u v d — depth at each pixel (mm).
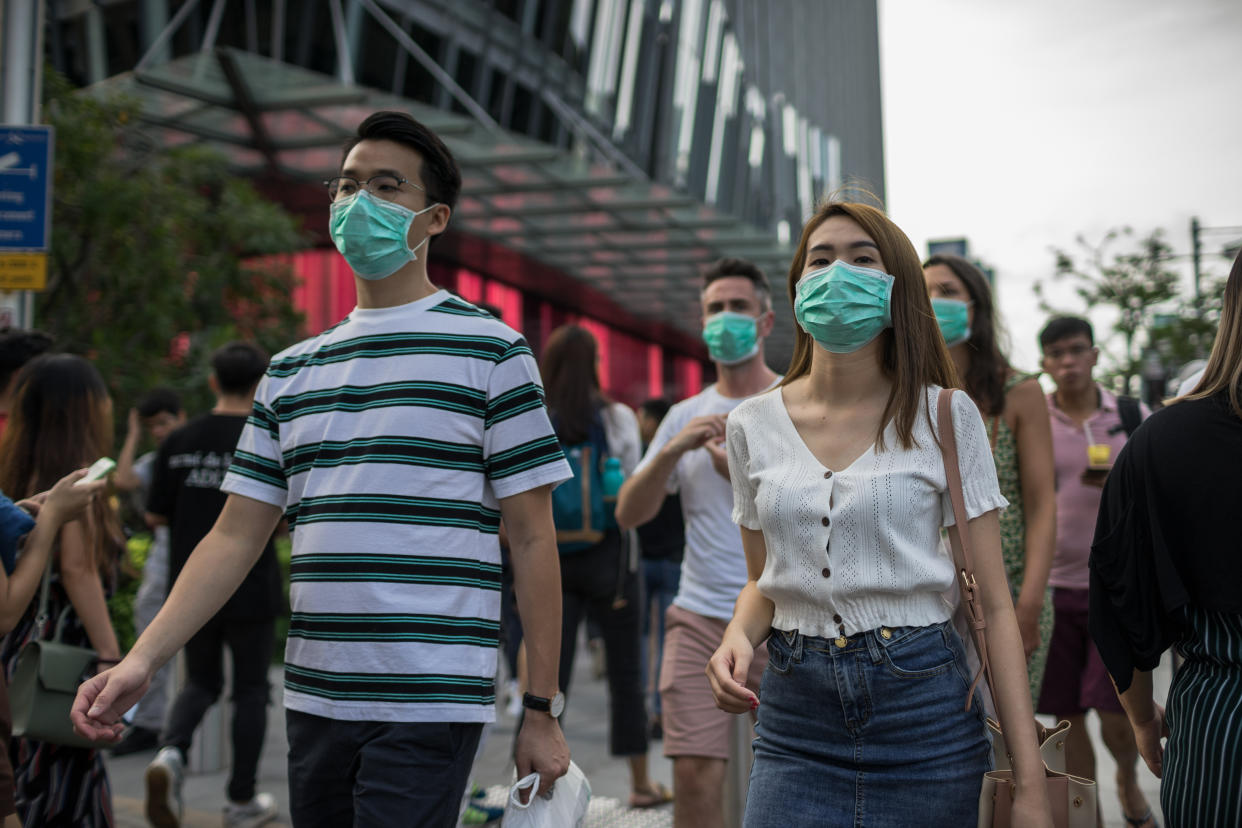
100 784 3291
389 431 2314
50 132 6219
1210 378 2107
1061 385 4797
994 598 2238
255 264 14906
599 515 5215
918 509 2236
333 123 15328
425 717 2201
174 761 4605
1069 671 4406
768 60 37125
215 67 13602
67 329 11180
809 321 2363
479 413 2361
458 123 15031
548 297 25891
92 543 3287
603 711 8305
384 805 2164
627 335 31188
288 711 2344
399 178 2492
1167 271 22469
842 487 2266
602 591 5270
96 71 13773
